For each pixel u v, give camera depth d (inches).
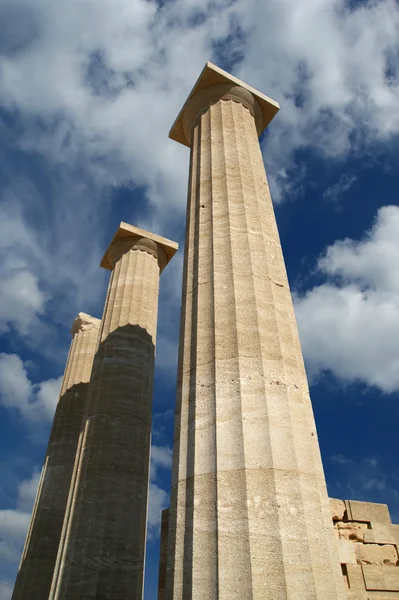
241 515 262.2
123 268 837.8
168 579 273.4
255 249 401.7
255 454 283.3
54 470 821.2
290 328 367.2
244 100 560.4
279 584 239.6
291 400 317.7
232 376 320.2
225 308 359.3
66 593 511.5
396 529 382.0
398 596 343.9
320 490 291.3
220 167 471.2
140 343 740.7
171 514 295.9
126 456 628.1
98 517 567.2
